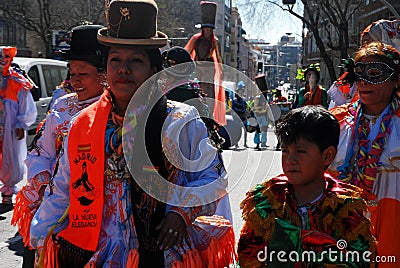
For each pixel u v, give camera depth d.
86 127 2.94
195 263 2.88
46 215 3.04
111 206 2.90
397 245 3.96
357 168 4.05
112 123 2.96
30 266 3.79
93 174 2.89
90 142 2.91
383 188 4.01
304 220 2.88
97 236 2.87
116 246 2.86
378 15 42.03
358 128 4.07
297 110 2.89
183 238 2.90
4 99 8.11
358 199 2.84
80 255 2.89
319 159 2.83
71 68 3.78
